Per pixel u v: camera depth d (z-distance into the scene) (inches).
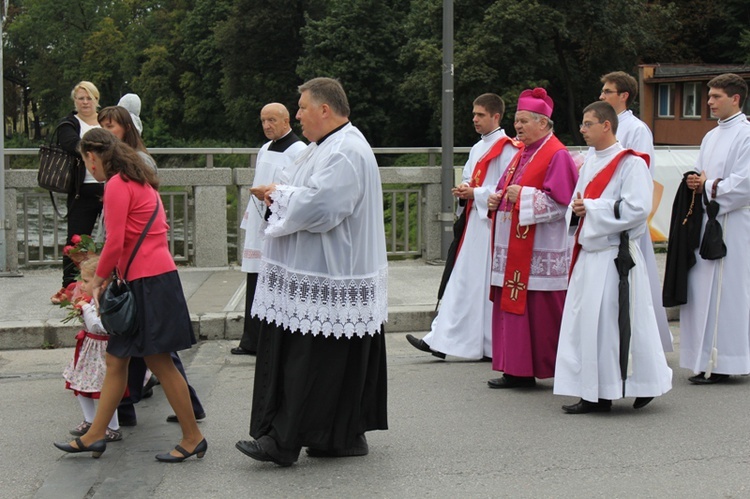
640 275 247.9
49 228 446.6
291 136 306.7
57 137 341.7
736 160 281.0
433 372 297.7
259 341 207.6
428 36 1605.6
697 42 1793.8
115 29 2650.1
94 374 220.1
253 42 2081.7
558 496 187.8
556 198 267.3
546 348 273.4
